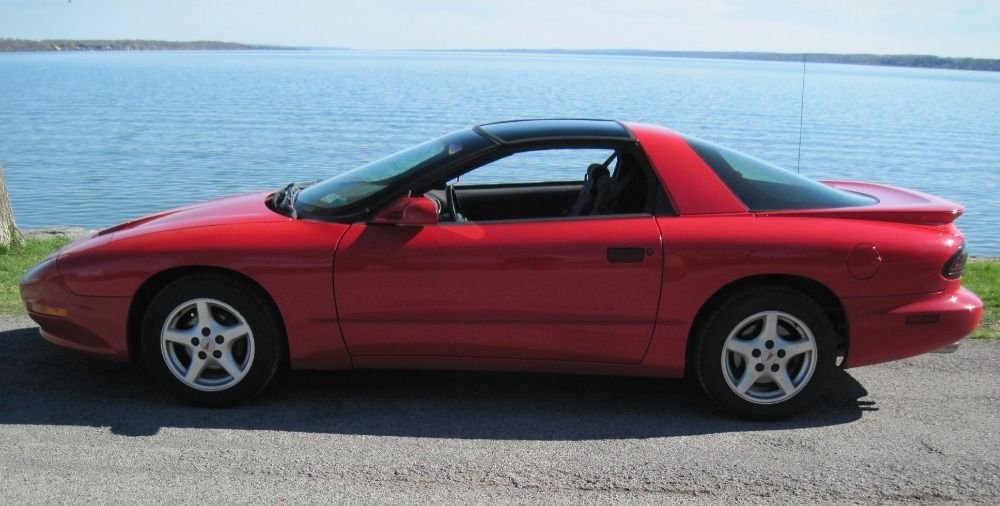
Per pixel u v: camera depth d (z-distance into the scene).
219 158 33.22
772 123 62.44
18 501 3.33
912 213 4.34
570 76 193.50
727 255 4.14
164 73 174.50
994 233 21.47
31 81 125.56
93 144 38.12
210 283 4.21
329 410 4.35
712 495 3.50
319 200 4.52
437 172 4.32
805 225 4.23
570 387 4.77
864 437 4.12
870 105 101.56
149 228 4.45
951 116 83.50
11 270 7.51
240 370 4.29
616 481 3.61
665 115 67.12
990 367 5.14
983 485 3.62
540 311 4.20
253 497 3.40
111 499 3.36
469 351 4.28
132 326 4.37
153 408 4.33
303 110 64.88
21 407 4.30
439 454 3.85
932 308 4.26
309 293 4.19
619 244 4.14
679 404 4.55
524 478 3.62
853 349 4.29
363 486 3.52
